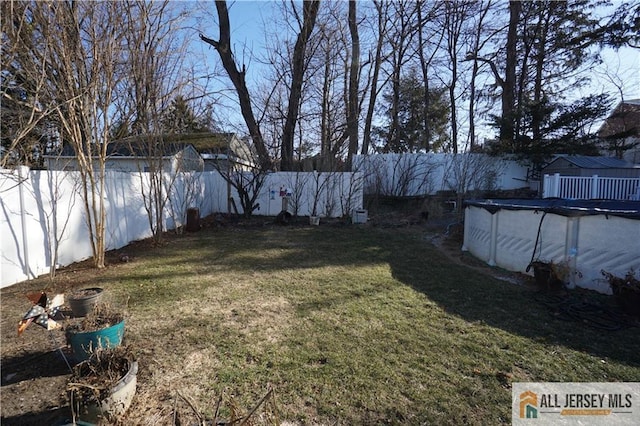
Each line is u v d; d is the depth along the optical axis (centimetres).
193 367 249
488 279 481
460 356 268
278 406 206
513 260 521
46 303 264
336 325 323
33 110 434
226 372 242
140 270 520
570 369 251
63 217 526
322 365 252
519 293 420
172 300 388
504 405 210
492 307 373
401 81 2112
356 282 462
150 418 190
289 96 1354
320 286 443
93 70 495
